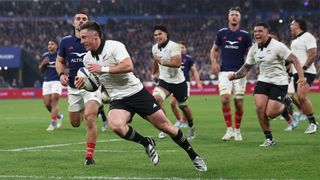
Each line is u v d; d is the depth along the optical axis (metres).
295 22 30.61
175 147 23.39
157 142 25.50
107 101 20.28
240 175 16.33
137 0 127.50
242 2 125.75
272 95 22.86
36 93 89.44
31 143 25.92
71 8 127.38
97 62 16.94
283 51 22.61
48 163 19.11
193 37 117.69
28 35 114.81
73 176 16.47
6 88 94.12
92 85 17.62
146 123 37.56
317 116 41.19
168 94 27.84
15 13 125.25
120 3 127.50
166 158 20.05
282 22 113.56
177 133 16.98
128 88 16.97
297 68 22.70
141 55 111.31
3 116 47.25
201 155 20.73
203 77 103.12
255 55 22.94
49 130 33.06
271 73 22.89
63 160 19.84
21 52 100.25
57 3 126.81
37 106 63.88
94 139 18.97
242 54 26.39
